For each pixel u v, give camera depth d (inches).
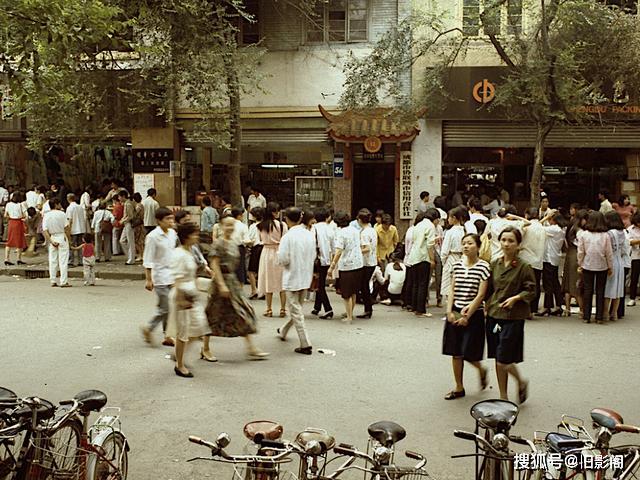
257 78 664.4
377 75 620.1
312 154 767.1
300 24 713.0
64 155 861.8
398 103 653.3
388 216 529.0
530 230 458.6
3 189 837.8
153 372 316.8
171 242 369.1
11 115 628.1
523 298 261.7
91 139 740.7
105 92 669.9
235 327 335.0
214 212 651.5
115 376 309.9
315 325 433.4
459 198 695.7
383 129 655.1
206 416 257.3
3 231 855.7
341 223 444.1
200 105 631.8
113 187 741.3
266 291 459.8
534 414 262.4
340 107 674.8
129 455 220.7
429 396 284.4
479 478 166.4
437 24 620.4
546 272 476.1
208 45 609.3
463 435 155.1
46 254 764.6
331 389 292.8
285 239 354.3
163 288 365.4
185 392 286.7
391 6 697.0
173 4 556.4
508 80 573.3
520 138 679.1
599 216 448.8
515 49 600.1
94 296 531.5
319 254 455.2
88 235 593.3
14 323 425.4
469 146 690.8
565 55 536.1
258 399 277.9
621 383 305.6
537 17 589.9
